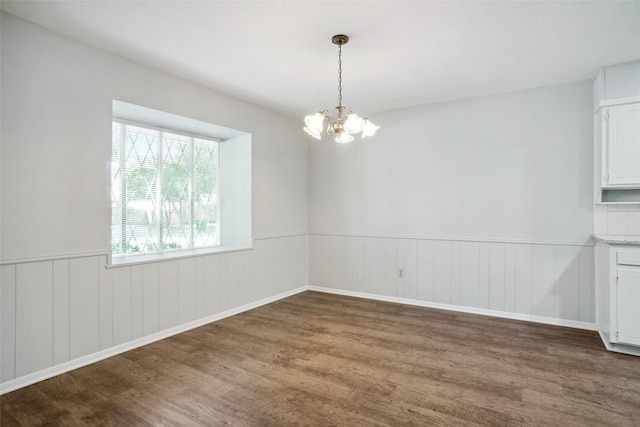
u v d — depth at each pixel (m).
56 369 2.57
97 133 2.83
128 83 3.04
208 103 3.76
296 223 5.10
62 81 2.62
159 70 3.29
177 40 2.72
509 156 3.87
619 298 2.84
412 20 2.42
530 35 2.62
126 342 3.01
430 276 4.35
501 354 2.88
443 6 2.25
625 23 2.45
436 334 3.36
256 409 2.10
